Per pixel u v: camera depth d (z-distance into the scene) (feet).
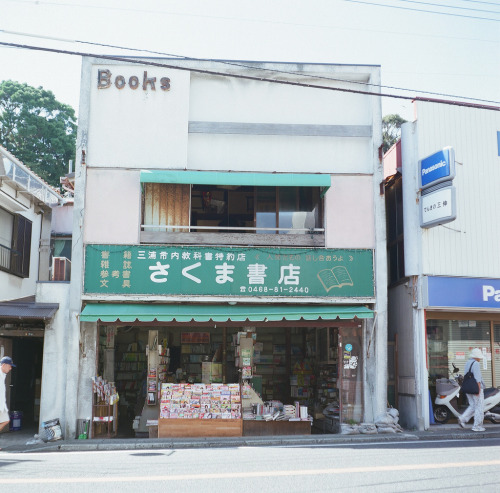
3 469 27.63
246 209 51.57
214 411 44.06
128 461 30.53
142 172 45.21
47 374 45.29
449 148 44.06
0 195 52.26
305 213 49.83
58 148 111.65
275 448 36.58
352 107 49.60
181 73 48.32
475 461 28.53
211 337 60.59
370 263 47.39
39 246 66.49
